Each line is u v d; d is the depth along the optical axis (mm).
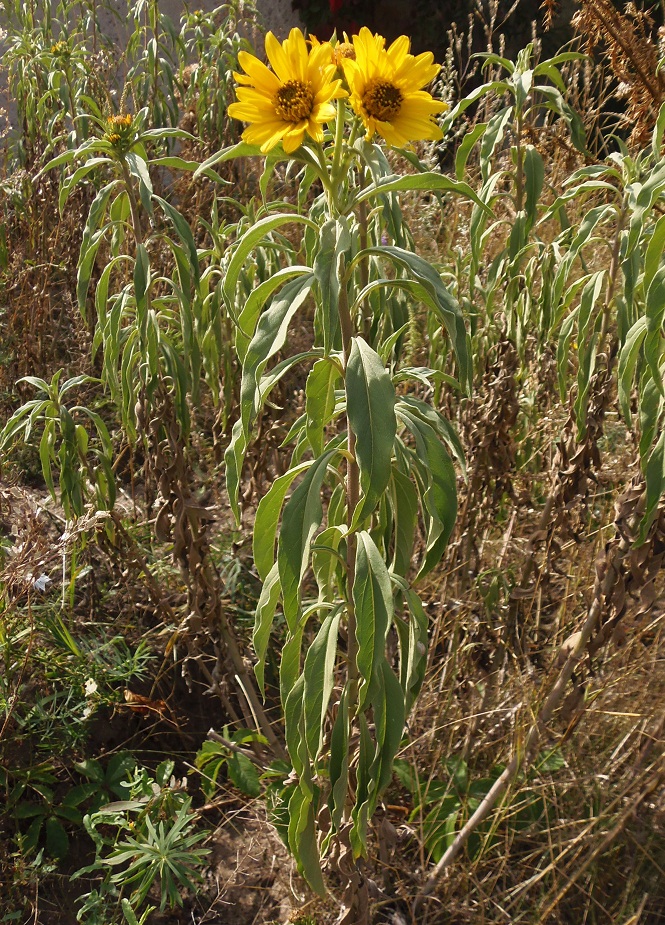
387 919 2143
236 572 2959
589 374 2029
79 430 2502
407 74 1278
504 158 3156
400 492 1625
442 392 2783
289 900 2230
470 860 2215
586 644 2066
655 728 2211
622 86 3170
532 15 6887
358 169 2025
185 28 4598
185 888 2324
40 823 2352
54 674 2525
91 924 2145
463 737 2473
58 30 5562
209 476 3246
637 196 1796
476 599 2670
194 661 2820
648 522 1710
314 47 1273
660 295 1517
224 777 2623
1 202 4168
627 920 2094
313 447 1569
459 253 2795
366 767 1635
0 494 2988
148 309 2219
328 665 1529
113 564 2791
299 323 3750
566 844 2133
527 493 2646
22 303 3721
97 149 2217
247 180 4156
